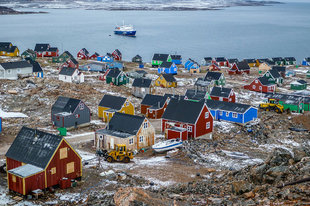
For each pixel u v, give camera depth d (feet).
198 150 182.39
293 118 253.03
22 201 120.26
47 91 285.84
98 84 336.90
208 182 121.90
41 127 211.82
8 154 139.23
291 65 578.66
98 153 168.25
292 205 78.89
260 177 105.29
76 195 124.88
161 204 87.35
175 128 199.41
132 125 184.65
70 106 214.69
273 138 214.07
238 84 395.55
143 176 143.95
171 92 336.08
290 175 99.19
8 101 260.62
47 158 128.77
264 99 322.34
